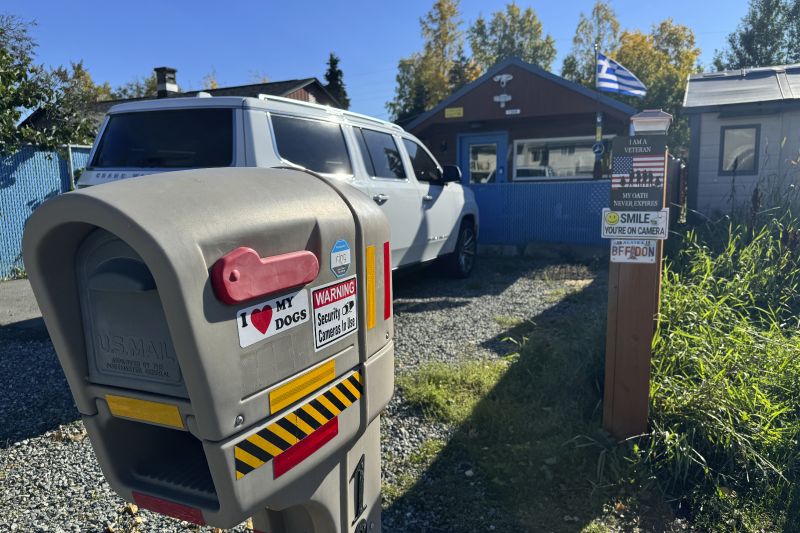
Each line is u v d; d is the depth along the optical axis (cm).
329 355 158
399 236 623
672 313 417
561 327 523
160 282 114
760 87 959
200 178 139
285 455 143
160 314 126
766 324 512
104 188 122
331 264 155
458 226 791
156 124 453
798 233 595
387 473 305
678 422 322
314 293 150
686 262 654
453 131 1302
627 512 276
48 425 364
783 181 877
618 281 312
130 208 116
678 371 367
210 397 121
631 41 4297
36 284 128
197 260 118
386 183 595
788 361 383
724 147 928
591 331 428
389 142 626
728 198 932
